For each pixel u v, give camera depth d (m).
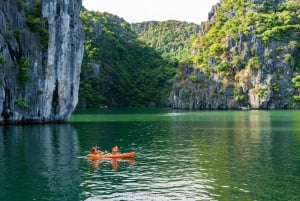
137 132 88.12
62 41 106.88
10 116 98.56
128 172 46.66
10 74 95.56
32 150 61.25
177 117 144.88
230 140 74.06
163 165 50.56
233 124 110.81
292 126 102.75
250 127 100.62
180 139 75.88
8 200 36.62
